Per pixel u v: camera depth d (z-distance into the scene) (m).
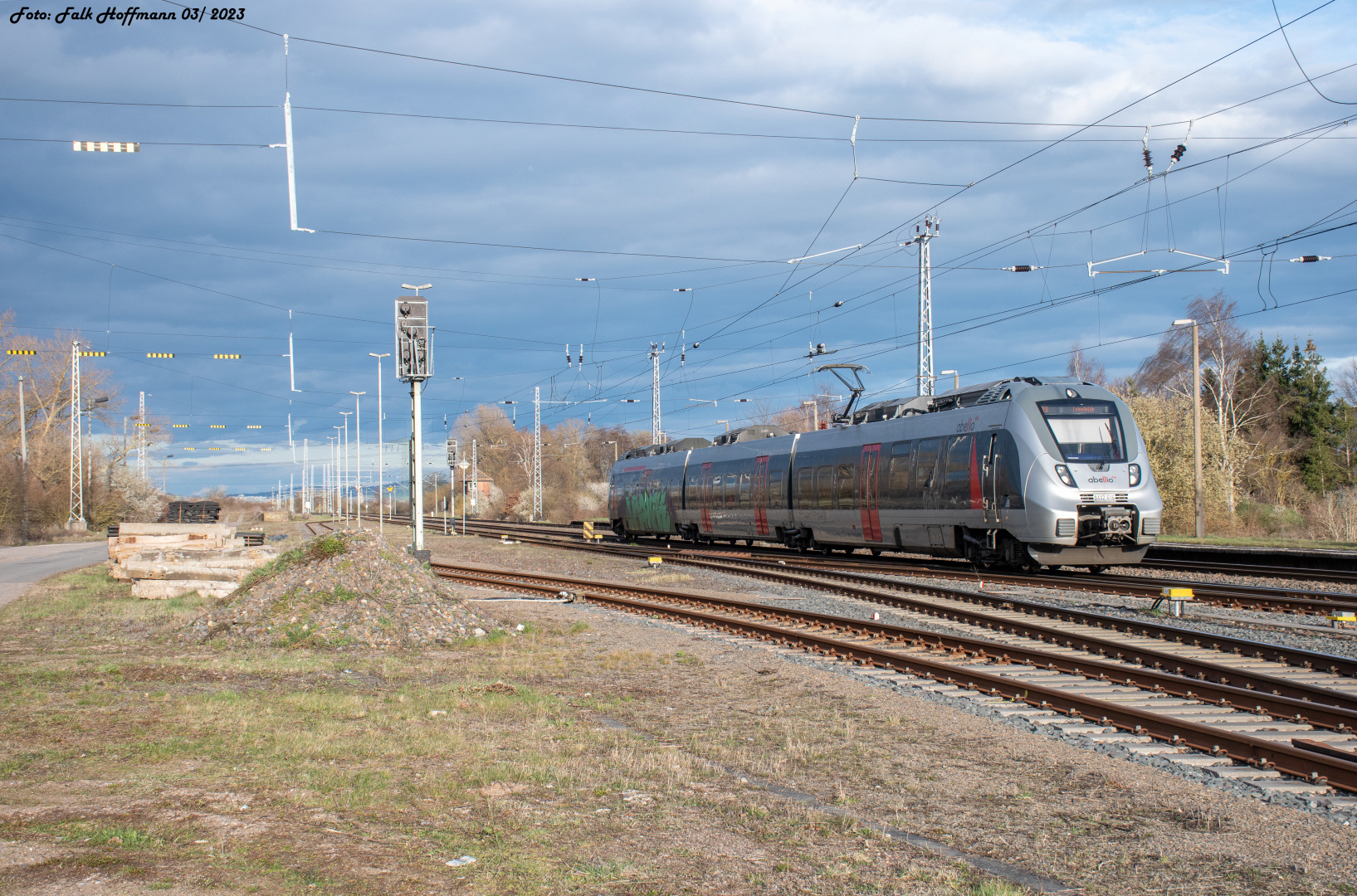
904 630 14.13
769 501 32.97
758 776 7.66
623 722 9.59
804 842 6.04
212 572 21.41
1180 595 15.76
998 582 21.55
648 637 15.22
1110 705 9.11
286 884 5.02
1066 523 21.08
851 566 26.20
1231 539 34.22
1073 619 15.63
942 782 7.39
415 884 5.12
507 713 9.74
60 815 6.09
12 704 9.93
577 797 6.95
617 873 5.43
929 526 25.05
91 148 17.98
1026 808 6.74
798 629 15.62
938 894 5.19
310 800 6.63
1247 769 7.55
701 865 5.60
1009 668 11.91
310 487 117.62
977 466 23.03
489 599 21.12
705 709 10.14
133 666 12.39
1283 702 9.23
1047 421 21.81
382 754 8.01
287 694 10.60
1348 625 14.55
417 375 21.47
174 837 5.69
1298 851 5.82
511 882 5.22
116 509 64.50
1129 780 7.32
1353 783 6.98
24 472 52.78
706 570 26.86
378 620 14.64
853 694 10.73
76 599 20.56
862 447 27.97
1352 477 60.03
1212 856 5.78
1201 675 11.07
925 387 27.61
